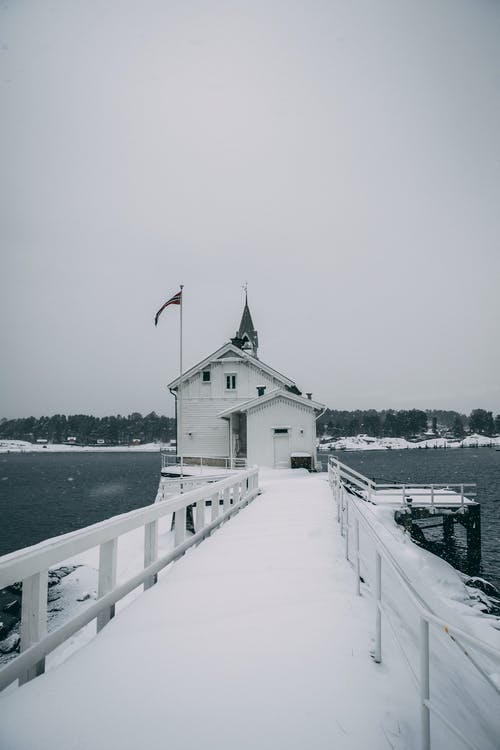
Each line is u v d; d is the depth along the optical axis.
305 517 10.42
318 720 2.69
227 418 30.70
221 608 4.51
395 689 3.10
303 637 3.83
